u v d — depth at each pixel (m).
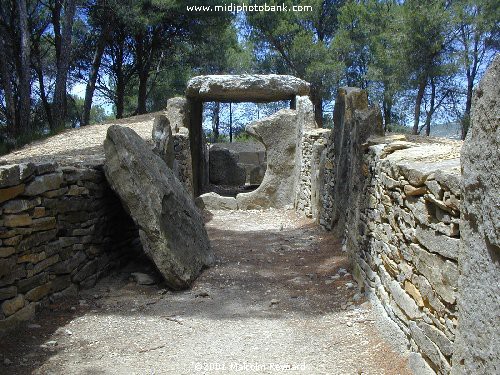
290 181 10.99
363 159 4.67
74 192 4.49
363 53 16.31
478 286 2.07
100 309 4.30
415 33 12.27
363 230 4.54
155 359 3.37
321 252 6.26
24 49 13.19
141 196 4.79
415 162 3.19
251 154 17.48
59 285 4.27
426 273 2.78
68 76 20.20
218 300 4.64
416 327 2.95
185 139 10.19
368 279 4.28
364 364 3.20
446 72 12.95
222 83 11.48
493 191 1.91
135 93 24.97
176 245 5.08
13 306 3.58
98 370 3.17
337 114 6.95
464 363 2.21
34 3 17.66
